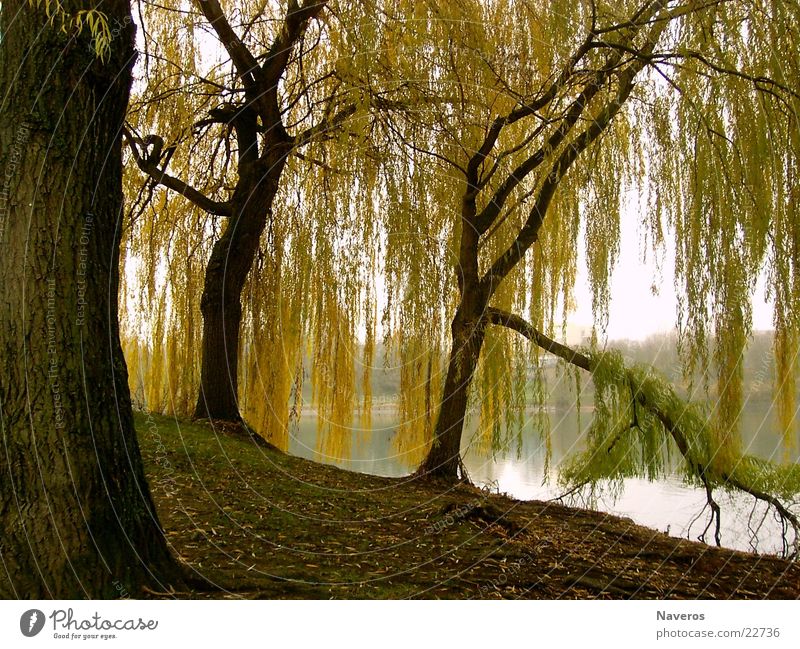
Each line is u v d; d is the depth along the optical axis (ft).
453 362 23.39
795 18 19.34
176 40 26.58
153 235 27.40
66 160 9.53
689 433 21.12
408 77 22.94
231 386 25.00
